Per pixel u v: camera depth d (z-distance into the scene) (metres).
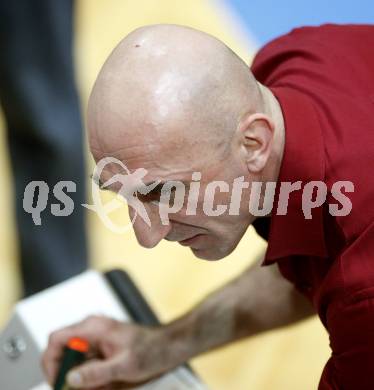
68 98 5.38
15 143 5.46
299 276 3.38
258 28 7.96
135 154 2.72
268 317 3.95
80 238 5.77
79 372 3.84
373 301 2.83
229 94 2.79
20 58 5.09
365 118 3.05
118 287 4.21
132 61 2.77
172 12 8.05
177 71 2.74
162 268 6.45
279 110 3.00
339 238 3.03
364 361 2.92
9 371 4.11
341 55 3.38
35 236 5.64
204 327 3.95
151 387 4.01
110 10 8.05
